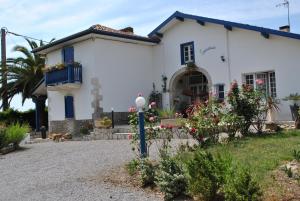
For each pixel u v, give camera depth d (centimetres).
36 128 2717
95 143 1550
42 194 798
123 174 877
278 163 779
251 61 1830
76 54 2139
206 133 1062
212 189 644
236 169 649
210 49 1986
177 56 2127
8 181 961
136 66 2173
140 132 884
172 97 2148
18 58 2820
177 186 707
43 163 1173
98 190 788
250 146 973
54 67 2164
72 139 1944
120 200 713
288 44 1705
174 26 2144
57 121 2291
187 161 709
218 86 1955
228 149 960
